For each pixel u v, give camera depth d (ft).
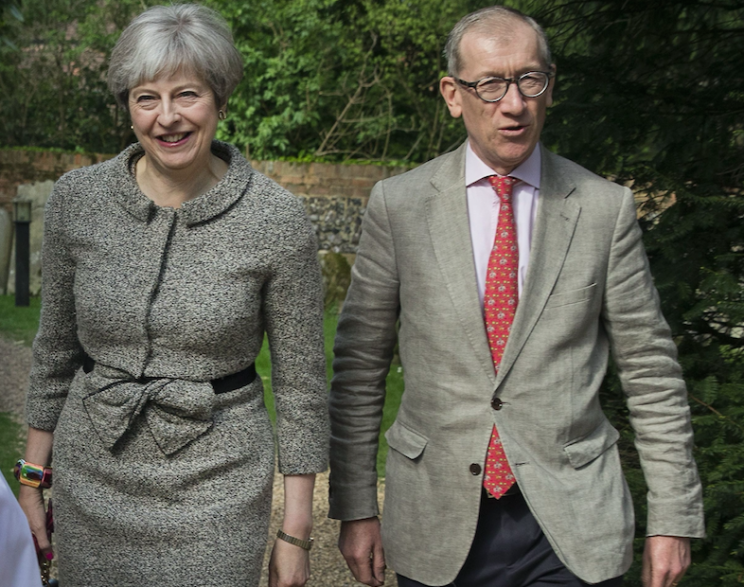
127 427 6.47
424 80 43.73
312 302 6.91
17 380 23.62
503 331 7.10
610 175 10.65
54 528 6.91
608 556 6.89
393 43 42.55
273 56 43.52
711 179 10.18
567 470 7.05
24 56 42.42
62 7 42.73
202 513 6.49
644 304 7.22
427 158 42.04
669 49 11.55
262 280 6.72
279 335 6.91
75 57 43.19
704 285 9.00
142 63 6.33
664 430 7.30
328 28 41.98
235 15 41.73
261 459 6.76
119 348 6.63
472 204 7.34
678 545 7.28
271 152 42.91
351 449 7.81
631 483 9.12
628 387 7.44
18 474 7.23
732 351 9.37
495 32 6.92
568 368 7.04
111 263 6.58
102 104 43.88
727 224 9.64
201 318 6.48
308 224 6.86
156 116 6.43
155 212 6.61
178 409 6.48
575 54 11.02
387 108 44.27
